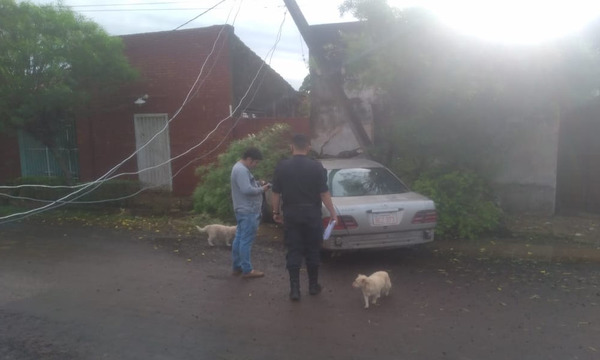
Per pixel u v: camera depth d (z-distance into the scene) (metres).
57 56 10.48
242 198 6.32
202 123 12.66
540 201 9.98
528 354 4.24
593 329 4.76
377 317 5.10
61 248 8.24
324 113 11.91
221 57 12.33
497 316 5.10
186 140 12.84
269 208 9.62
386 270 6.76
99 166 13.82
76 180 13.96
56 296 5.87
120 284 6.30
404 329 4.79
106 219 10.66
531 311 5.23
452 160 8.99
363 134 9.84
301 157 5.71
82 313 5.31
